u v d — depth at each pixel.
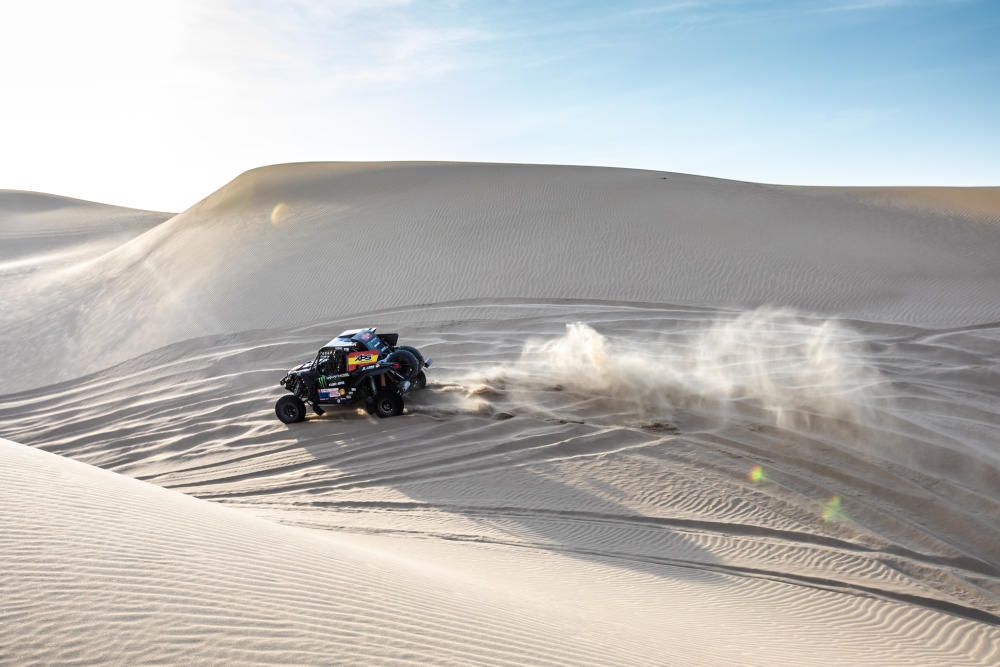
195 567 3.88
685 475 11.13
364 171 53.53
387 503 10.68
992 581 8.04
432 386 16.62
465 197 39.12
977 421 12.48
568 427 13.41
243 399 17.69
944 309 22.05
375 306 25.97
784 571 8.29
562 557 8.45
